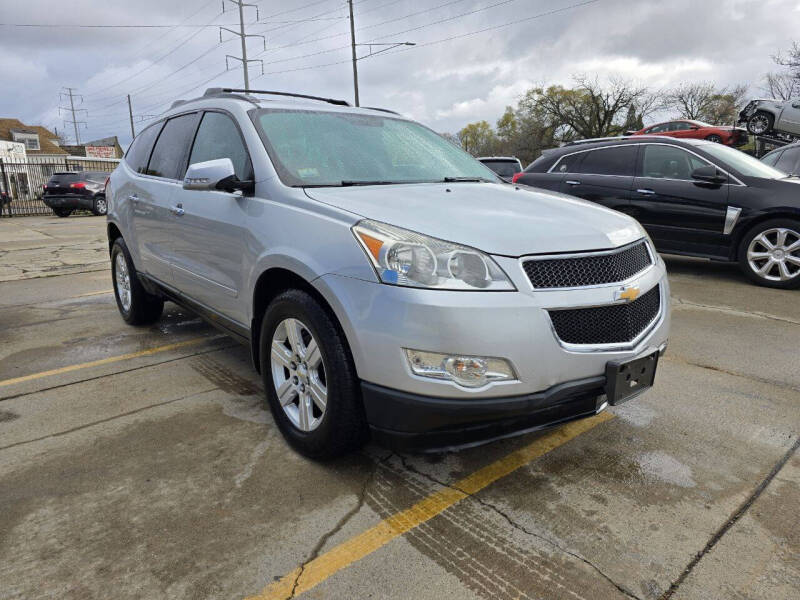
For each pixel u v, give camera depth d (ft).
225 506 7.30
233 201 9.66
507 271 6.79
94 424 9.70
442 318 6.53
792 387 11.10
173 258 12.12
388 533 6.78
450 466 8.31
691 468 8.19
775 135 52.54
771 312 16.65
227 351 13.69
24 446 8.94
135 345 14.24
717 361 12.57
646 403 10.42
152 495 7.55
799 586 5.89
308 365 8.04
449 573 6.12
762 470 8.11
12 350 13.93
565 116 171.01
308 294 7.95
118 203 15.08
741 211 19.79
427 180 10.40
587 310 7.18
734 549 6.46
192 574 6.10
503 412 6.76
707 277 21.83
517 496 7.54
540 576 6.07
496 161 53.67
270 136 9.78
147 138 14.71
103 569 6.16
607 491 7.63
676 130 69.72
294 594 5.82
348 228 7.43
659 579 6.02
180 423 9.72
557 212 8.40
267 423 9.71
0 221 59.57
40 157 158.51
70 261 29.37
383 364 6.86
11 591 5.84
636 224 9.06
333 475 8.04
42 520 7.02
